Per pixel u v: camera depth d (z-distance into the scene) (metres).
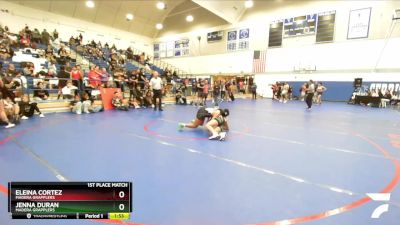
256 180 3.06
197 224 2.10
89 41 21.33
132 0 21.55
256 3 19.80
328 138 5.50
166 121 7.43
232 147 4.60
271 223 2.13
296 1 17.88
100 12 21.19
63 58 13.32
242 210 2.34
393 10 14.34
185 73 24.47
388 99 13.54
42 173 3.12
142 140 5.00
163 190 2.73
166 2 23.17
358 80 15.72
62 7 19.11
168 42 25.66
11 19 16.88
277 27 18.88
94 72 10.32
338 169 3.50
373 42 15.13
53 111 8.73
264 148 4.57
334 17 16.39
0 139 4.80
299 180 3.09
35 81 9.05
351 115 9.59
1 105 6.05
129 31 24.42
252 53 20.30
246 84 20.77
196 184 2.91
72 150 4.16
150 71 19.73
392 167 3.61
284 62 18.81
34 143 4.54
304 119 8.35
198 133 5.80
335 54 16.59
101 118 7.74
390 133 6.15
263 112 10.19
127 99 11.16
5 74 8.09
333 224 2.13
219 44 22.11
